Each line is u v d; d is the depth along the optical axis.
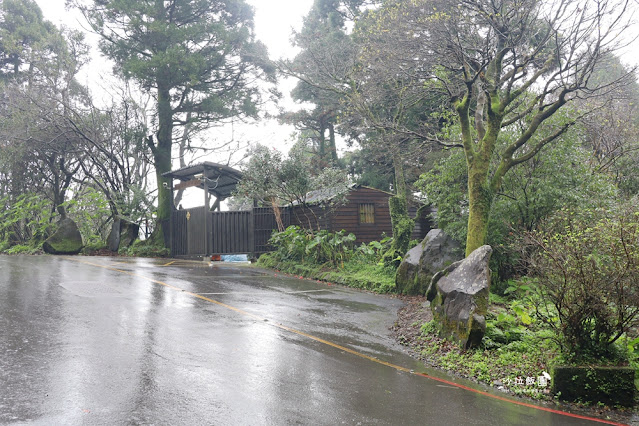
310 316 9.64
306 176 17.08
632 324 5.79
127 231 24.83
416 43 10.70
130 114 26.39
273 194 17.66
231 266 18.20
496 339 7.35
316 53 18.25
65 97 26.56
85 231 29.28
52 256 21.42
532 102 10.60
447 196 12.51
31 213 27.97
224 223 20.48
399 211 15.50
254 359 6.56
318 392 5.43
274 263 17.78
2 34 29.38
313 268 15.98
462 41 10.76
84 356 6.25
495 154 11.61
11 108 25.92
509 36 10.69
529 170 11.51
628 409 5.39
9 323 7.80
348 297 12.05
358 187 20.09
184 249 22.34
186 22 24.95
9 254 23.58
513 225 11.20
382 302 11.52
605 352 5.88
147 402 4.84
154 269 15.98
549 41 11.34
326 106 28.91
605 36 9.29
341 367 6.50
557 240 6.59
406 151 16.42
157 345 6.93
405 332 8.64
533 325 7.94
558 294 6.04
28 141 24.86
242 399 5.07
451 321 7.75
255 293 11.95
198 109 24.69
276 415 4.69
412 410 5.03
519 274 11.48
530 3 9.96
